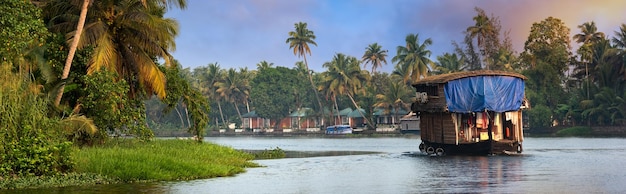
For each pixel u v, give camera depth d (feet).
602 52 302.66
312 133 388.78
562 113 309.01
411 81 375.25
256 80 431.02
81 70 107.86
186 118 447.42
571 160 123.85
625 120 278.87
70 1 103.91
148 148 109.29
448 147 146.10
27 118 79.05
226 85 435.12
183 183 79.41
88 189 71.10
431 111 146.51
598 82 311.27
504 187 75.46
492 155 142.82
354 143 244.01
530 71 319.88
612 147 177.58
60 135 86.69
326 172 100.94
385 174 96.78
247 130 436.76
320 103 403.95
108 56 102.99
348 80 366.22
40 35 90.02
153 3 111.55
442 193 69.97
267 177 90.63
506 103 143.95
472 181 83.61
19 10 82.12
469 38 340.59
